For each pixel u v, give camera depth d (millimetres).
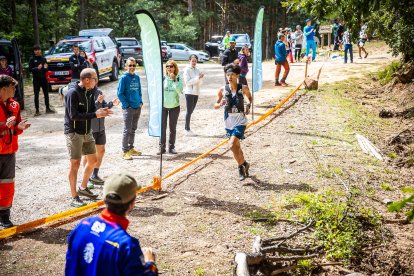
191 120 13117
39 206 6988
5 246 5645
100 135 7715
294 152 9672
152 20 7047
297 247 5793
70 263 2820
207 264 5254
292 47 25297
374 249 6105
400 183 8484
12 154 5910
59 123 13891
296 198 7078
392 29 17438
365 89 17641
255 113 13406
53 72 19047
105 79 23078
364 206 7180
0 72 14258
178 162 9180
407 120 13305
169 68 9367
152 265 2734
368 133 11758
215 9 52250
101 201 6809
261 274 5293
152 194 7383
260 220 6426
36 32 27625
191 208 6816
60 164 9367
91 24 46906
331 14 11719
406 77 16562
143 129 12477
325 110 13828
